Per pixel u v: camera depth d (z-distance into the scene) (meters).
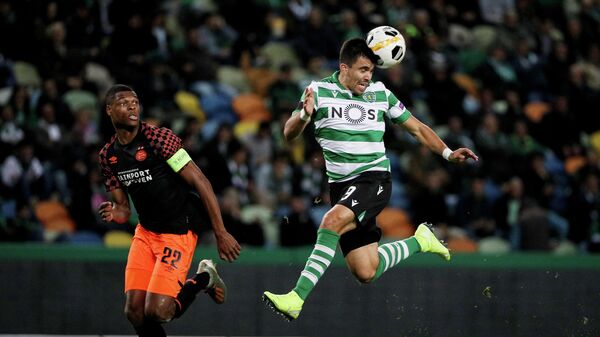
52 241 38.22
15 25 45.19
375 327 33.88
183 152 22.20
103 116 41.31
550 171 48.88
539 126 50.09
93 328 33.53
